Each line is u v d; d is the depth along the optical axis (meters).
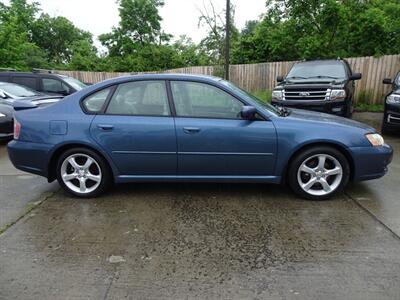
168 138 4.13
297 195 4.37
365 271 2.76
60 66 35.53
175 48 35.00
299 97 8.09
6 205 4.24
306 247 3.14
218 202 4.24
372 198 4.29
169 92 4.23
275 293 2.52
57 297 2.51
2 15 25.44
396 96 7.56
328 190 4.21
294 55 16.73
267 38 18.00
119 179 4.35
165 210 4.02
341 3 14.27
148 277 2.73
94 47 39.59
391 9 13.79
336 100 7.79
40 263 2.95
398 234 3.37
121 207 4.13
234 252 3.08
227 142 4.11
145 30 34.34
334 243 3.21
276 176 4.24
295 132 4.08
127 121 4.18
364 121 9.86
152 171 4.30
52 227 3.62
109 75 20.77
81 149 4.30
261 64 14.75
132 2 33.75
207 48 20.19
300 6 14.38
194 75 4.34
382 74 12.05
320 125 4.13
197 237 3.36
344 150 4.13
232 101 4.18
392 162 5.85
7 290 2.59
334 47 14.60
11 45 22.33
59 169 4.39
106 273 2.79
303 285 2.60
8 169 5.85
